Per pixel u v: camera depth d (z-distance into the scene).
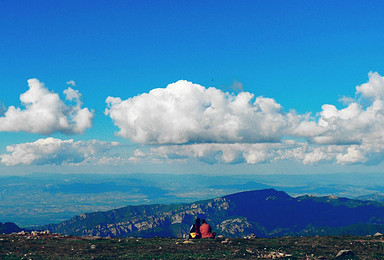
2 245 47.75
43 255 42.03
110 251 45.75
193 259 41.84
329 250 49.38
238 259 42.12
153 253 44.84
